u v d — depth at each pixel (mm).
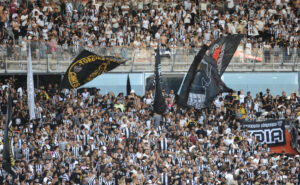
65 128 62719
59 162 57625
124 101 70875
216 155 64000
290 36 85000
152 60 74750
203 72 68062
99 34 78500
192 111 70625
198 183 59875
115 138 62875
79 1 80812
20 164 55469
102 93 77375
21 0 78938
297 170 66562
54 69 71062
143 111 69375
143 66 74812
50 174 55781
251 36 83562
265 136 72000
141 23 81000
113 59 71125
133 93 71312
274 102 75188
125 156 60656
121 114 67750
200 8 86000
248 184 62812
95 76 69938
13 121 65062
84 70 69438
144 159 60156
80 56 69312
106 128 64250
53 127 64438
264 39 84000
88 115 66000
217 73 68438
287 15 86875
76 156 59875
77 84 69062
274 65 77938
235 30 83188
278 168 66188
